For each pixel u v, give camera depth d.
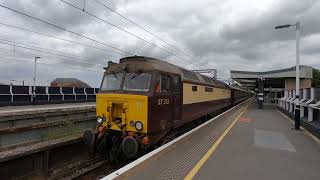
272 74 38.28
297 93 14.87
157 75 10.84
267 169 7.40
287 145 10.35
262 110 28.09
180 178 6.61
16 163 9.82
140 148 10.05
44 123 15.27
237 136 11.96
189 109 14.46
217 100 22.73
